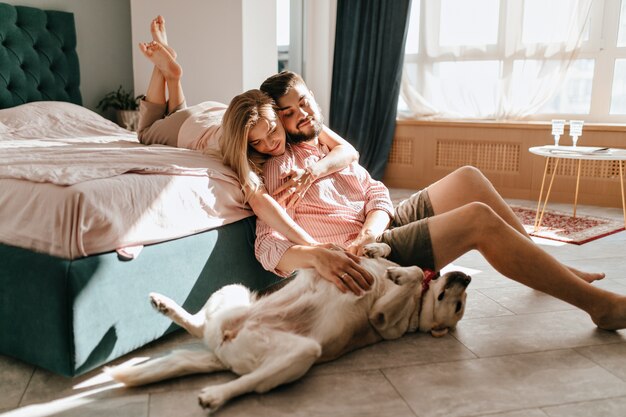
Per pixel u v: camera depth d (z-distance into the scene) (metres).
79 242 1.34
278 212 1.68
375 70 4.38
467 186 1.87
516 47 4.08
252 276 1.90
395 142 4.54
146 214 1.51
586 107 4.06
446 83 4.38
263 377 1.26
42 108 3.19
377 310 1.50
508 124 4.06
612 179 3.80
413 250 1.64
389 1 4.26
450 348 1.57
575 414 1.24
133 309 1.47
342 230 1.78
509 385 1.37
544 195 4.04
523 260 1.56
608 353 1.54
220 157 1.90
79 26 3.83
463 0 4.22
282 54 4.45
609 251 2.69
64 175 1.46
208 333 1.42
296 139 1.84
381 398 1.31
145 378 1.33
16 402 1.29
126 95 3.88
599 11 3.92
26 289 1.37
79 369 1.35
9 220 1.46
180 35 3.59
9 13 3.36
